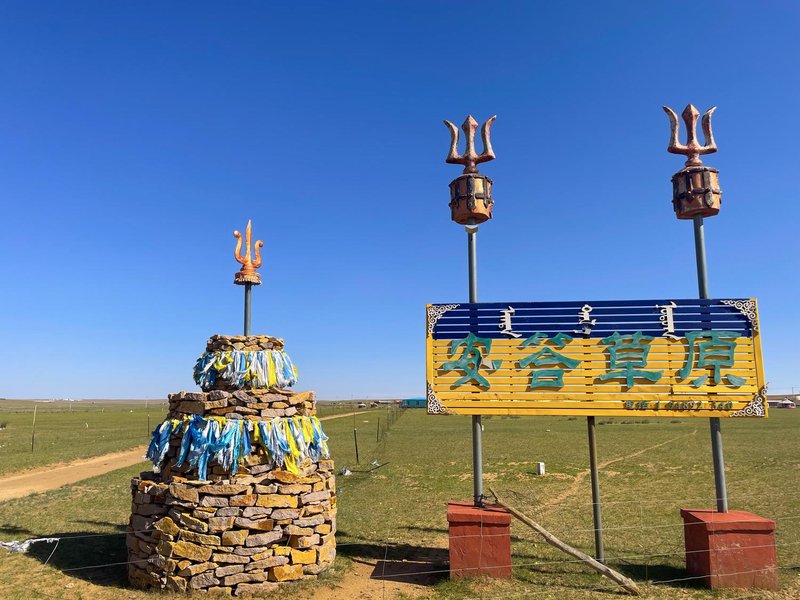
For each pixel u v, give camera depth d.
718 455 10.37
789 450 29.19
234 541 9.05
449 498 18.75
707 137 11.20
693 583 9.67
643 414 10.45
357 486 21.27
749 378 10.40
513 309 11.09
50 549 12.05
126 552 11.77
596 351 10.77
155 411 100.62
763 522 9.47
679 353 10.59
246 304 10.84
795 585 9.53
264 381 10.05
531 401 10.77
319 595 9.13
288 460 9.70
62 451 33.75
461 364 11.02
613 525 14.54
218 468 9.40
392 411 76.56
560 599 9.03
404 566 10.91
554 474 23.53
